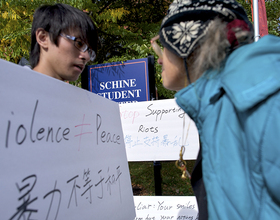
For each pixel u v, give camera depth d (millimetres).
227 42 613
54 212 692
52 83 777
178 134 1796
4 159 561
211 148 586
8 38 3191
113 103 1300
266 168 453
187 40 660
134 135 1889
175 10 692
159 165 2008
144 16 4457
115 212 1048
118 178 1158
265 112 460
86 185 871
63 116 808
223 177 546
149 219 1680
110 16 3604
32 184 628
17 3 3107
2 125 567
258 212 483
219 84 595
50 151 716
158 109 1869
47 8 1146
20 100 631
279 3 4629
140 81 2350
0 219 530
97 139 1023
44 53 1149
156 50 895
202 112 627
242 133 531
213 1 639
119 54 4375
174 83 804
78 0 3021
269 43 529
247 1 4133
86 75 2488
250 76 499
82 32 1158
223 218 534
